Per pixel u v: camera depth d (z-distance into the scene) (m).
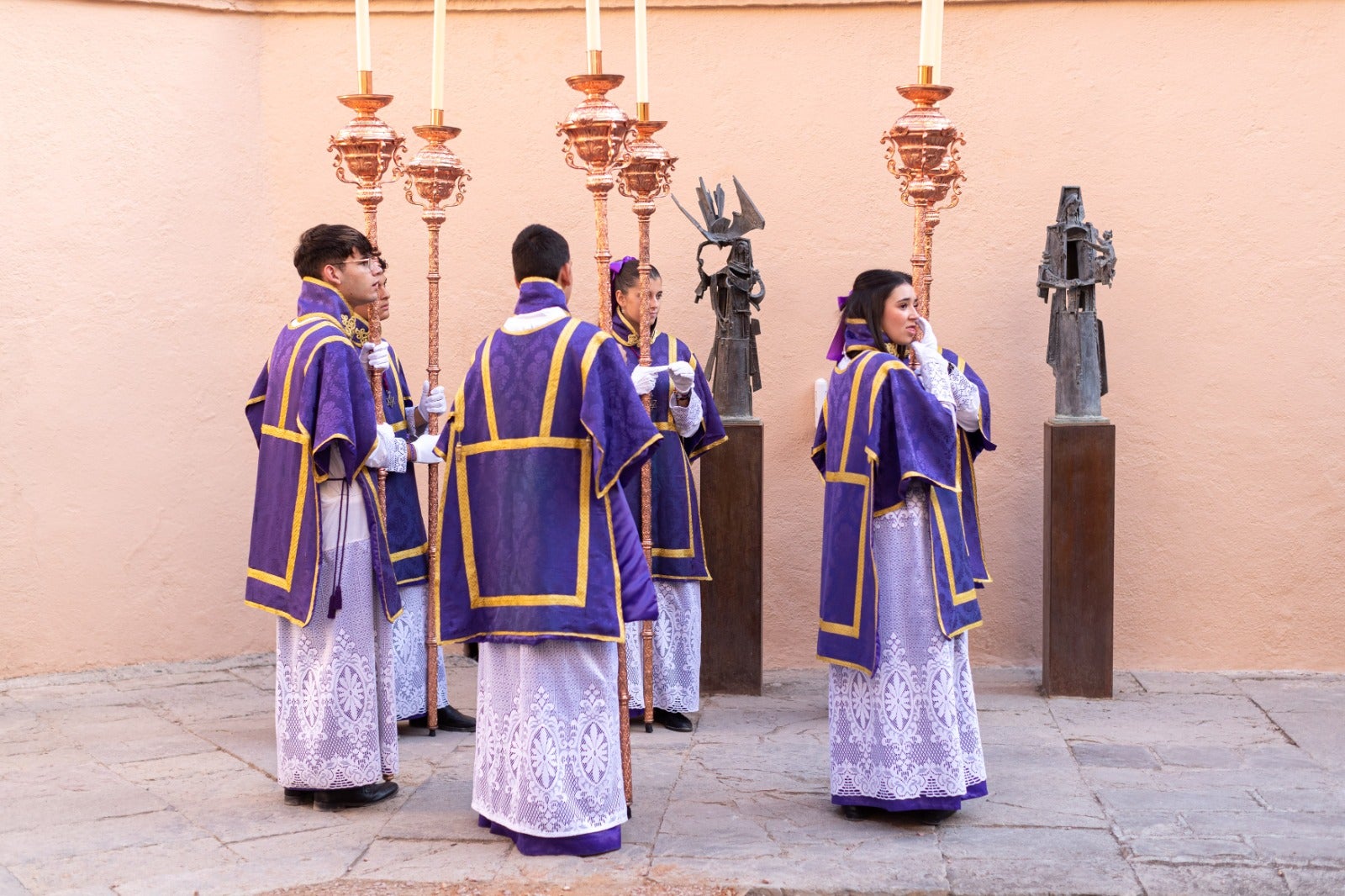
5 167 5.43
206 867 3.59
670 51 5.84
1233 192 5.61
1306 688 5.46
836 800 3.93
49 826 3.90
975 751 3.97
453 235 5.96
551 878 3.50
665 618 5.00
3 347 5.46
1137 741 4.72
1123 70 5.64
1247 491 5.66
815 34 5.78
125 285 5.64
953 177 4.11
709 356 5.63
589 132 3.84
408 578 4.95
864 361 3.86
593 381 3.62
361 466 3.97
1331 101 5.55
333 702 3.99
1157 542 5.71
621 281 5.11
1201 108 5.61
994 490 5.78
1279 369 5.62
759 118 5.82
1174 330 5.66
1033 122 5.70
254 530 4.08
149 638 5.78
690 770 4.45
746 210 5.38
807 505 5.87
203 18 5.75
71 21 5.52
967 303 5.76
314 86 5.92
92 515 5.65
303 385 3.91
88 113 5.56
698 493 5.79
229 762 4.54
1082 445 5.27
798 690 5.58
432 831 3.86
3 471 5.50
